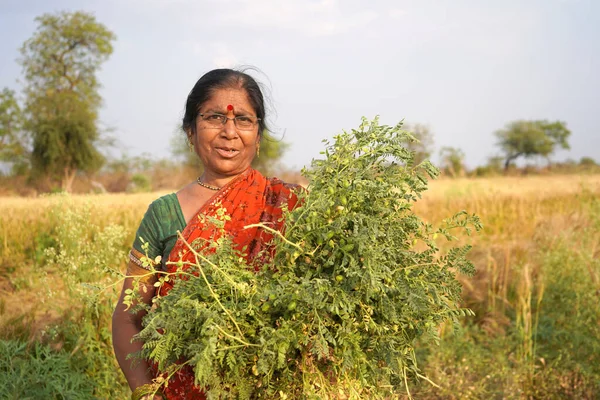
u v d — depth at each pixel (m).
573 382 4.65
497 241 9.24
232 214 2.04
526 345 4.91
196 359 1.54
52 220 8.51
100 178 45.78
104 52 49.25
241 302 1.69
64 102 44.16
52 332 4.11
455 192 16.84
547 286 5.91
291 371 1.69
